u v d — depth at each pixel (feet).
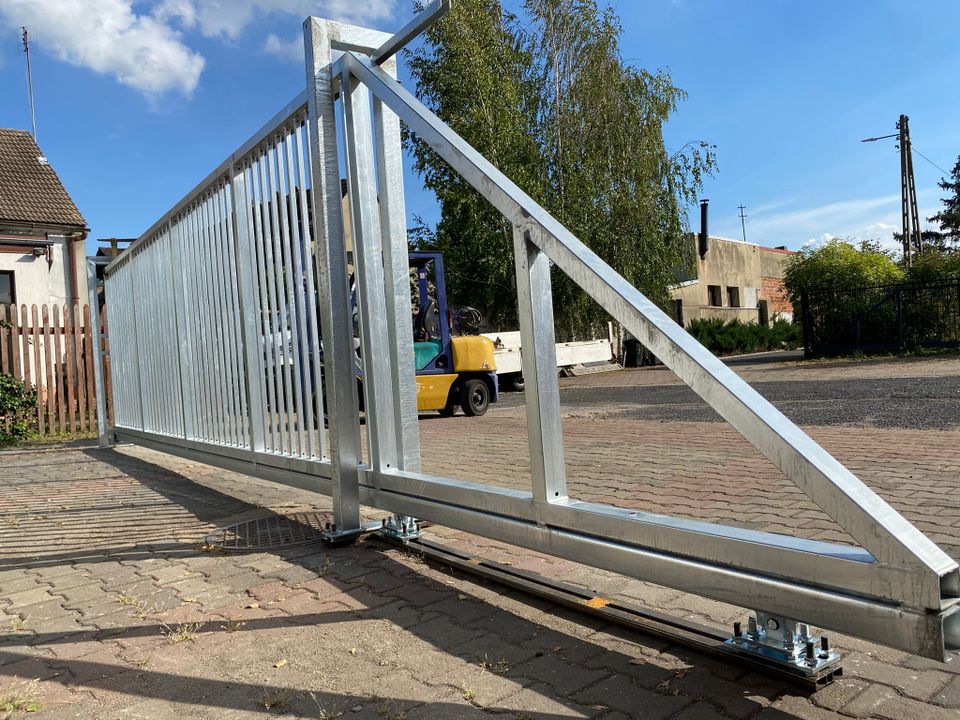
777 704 6.09
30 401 35.32
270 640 8.04
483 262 67.46
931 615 4.64
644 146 74.38
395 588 9.59
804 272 73.56
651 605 8.63
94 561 11.77
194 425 18.76
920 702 6.07
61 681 7.26
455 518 9.65
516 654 7.35
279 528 13.35
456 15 69.10
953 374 39.65
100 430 29.60
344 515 11.91
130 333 25.23
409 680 6.89
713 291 116.67
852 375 44.47
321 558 11.15
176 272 19.43
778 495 13.96
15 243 51.55
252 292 14.92
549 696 6.43
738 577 5.94
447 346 36.86
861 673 6.64
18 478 21.95
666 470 17.30
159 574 10.82
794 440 5.30
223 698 6.72
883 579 4.91
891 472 15.37
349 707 6.42
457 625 8.20
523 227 7.78
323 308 11.85
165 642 8.16
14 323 35.22
